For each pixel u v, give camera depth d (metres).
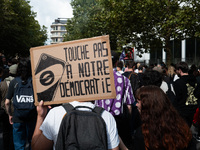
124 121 3.43
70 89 1.81
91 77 1.79
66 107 1.65
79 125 1.53
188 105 3.83
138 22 12.88
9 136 4.32
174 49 21.05
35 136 1.73
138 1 12.16
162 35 12.18
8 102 3.59
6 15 19.89
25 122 3.45
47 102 1.83
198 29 11.40
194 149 1.74
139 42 14.02
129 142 3.53
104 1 14.80
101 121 1.54
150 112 1.80
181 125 1.76
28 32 25.20
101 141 1.49
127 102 3.30
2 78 5.59
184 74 4.03
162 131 1.72
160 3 11.52
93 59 1.79
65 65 1.82
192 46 18.38
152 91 1.88
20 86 3.37
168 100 1.86
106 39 1.77
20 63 3.44
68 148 1.44
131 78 4.88
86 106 1.67
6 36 22.31
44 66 1.84
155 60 24.17
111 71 1.77
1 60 9.06
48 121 1.61
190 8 10.78
